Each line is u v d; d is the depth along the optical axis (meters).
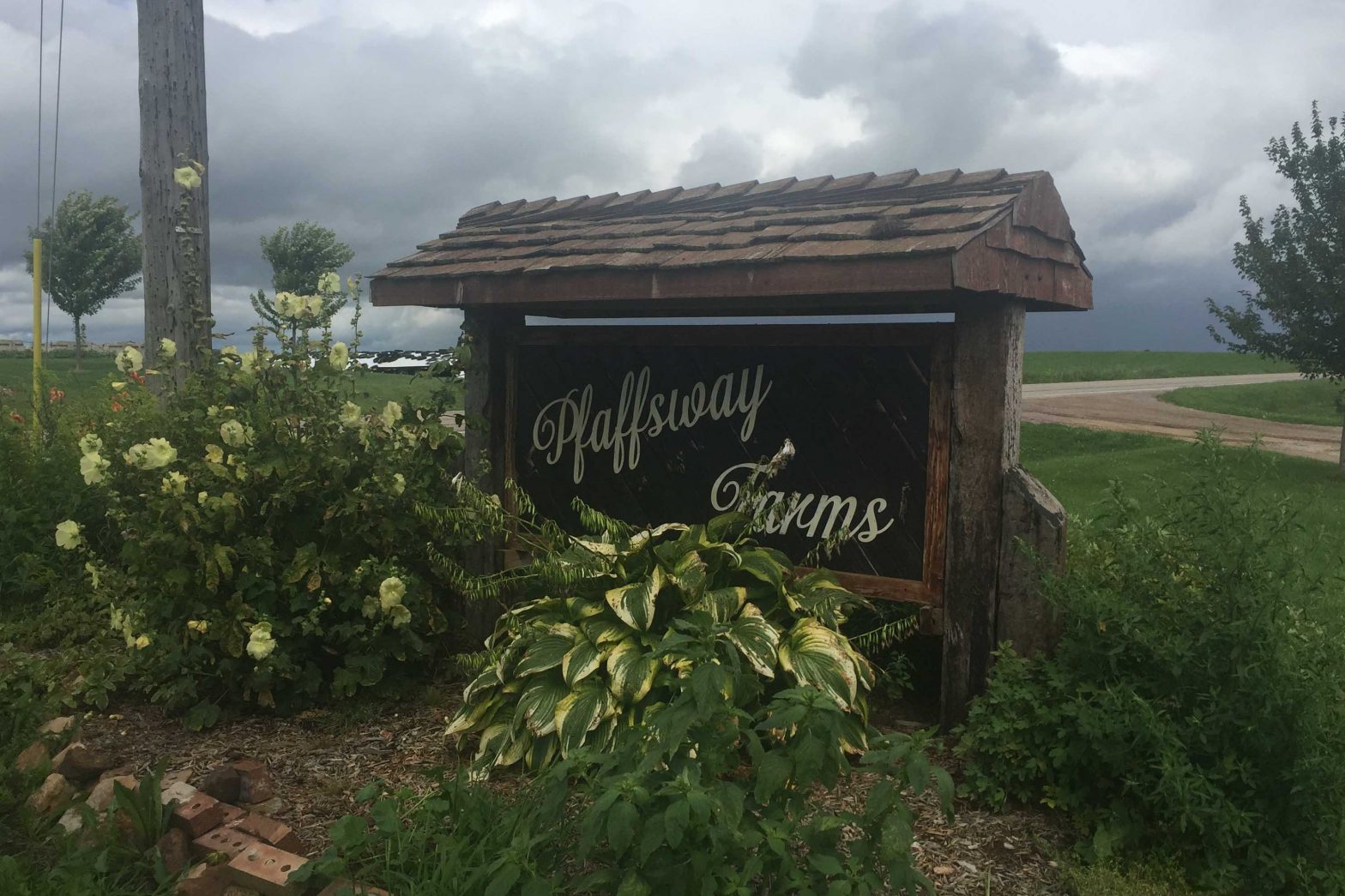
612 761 2.53
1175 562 3.62
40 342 8.45
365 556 4.74
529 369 5.38
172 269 7.20
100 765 3.61
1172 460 15.37
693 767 2.34
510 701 3.91
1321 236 15.28
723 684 2.56
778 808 2.48
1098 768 3.42
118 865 2.95
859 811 3.43
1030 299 4.29
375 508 4.65
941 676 4.39
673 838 2.13
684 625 2.88
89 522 6.43
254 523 4.60
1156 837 3.31
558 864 2.66
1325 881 3.04
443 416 5.30
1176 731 3.24
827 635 3.71
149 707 4.57
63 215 30.77
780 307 4.86
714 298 4.48
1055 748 3.48
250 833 3.02
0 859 2.73
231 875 2.83
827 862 2.30
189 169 5.63
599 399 5.16
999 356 4.05
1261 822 3.13
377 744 4.12
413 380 5.33
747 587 4.08
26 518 6.30
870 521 4.41
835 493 4.50
